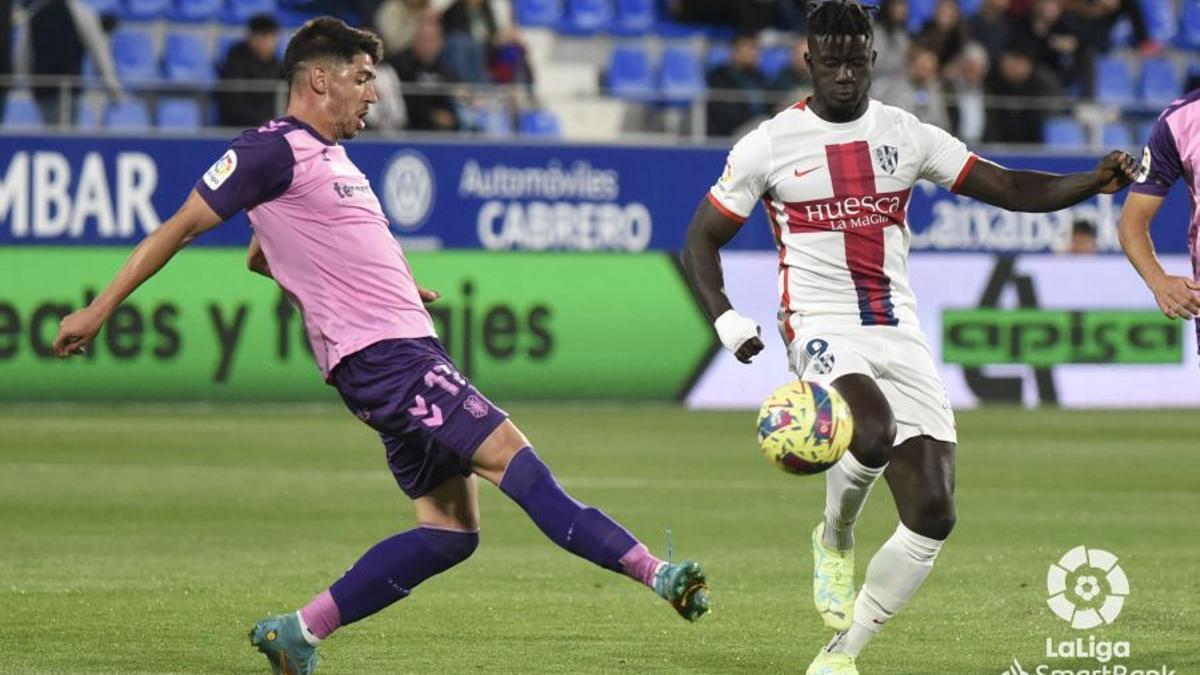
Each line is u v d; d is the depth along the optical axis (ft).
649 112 224.74
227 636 83.25
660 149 214.48
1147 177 78.59
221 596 94.58
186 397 202.90
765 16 258.78
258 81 212.84
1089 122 232.32
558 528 65.98
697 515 129.49
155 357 201.98
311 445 170.71
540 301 211.20
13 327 197.77
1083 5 256.93
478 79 230.07
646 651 80.74
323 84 69.26
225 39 241.96
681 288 215.31
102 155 199.62
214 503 133.28
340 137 70.23
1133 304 224.74
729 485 146.41
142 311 201.36
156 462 156.97
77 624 85.97
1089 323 223.71
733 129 221.05
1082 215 223.51
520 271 210.59
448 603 93.20
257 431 181.37
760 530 122.52
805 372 73.31
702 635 84.79
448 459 67.87
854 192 73.15
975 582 100.78
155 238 67.10
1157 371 225.56
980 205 220.23
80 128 203.10
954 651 81.25
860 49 71.87
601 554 65.46
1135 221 78.74
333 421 191.93
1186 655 80.38
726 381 216.33
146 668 75.56
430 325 69.67
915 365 73.15
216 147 202.80
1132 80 265.34
